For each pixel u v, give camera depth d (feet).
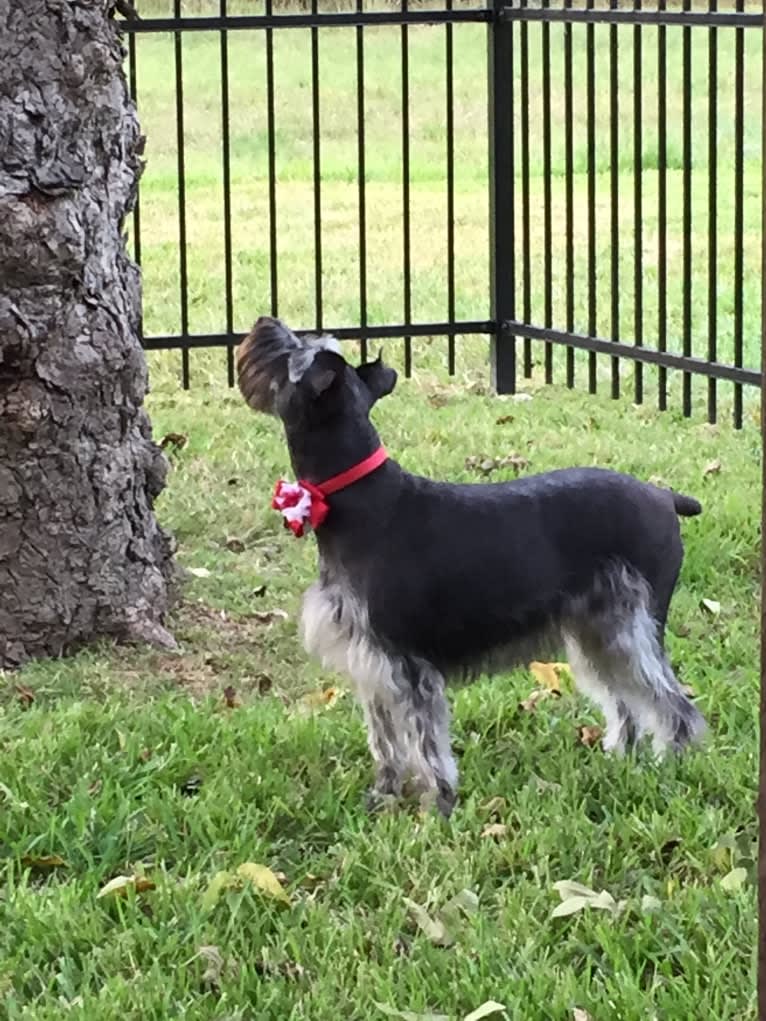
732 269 24.06
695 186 30.37
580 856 10.85
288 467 17.02
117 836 11.02
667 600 11.71
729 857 10.73
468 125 38.09
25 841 11.00
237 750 11.96
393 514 11.17
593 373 18.97
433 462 16.83
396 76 43.86
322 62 45.80
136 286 13.62
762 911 7.56
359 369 11.51
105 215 13.17
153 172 33.37
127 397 13.46
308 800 11.50
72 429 13.14
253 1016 9.77
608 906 10.34
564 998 9.67
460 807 11.40
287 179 32.40
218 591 14.52
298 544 15.47
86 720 12.29
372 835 11.00
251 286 23.50
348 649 11.22
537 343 21.77
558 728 12.28
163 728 12.23
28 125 12.65
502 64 18.84
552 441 17.47
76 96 12.84
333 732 12.19
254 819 11.14
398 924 10.33
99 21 12.94
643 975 9.97
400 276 24.04
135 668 13.24
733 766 11.61
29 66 12.65
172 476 16.72
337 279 23.89
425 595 11.15
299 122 38.58
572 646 11.82
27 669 13.11
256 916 10.37
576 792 11.40
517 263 24.70
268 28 18.03
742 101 16.83
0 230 12.60
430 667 11.27
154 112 39.70
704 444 17.31
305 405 11.10
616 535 11.50
